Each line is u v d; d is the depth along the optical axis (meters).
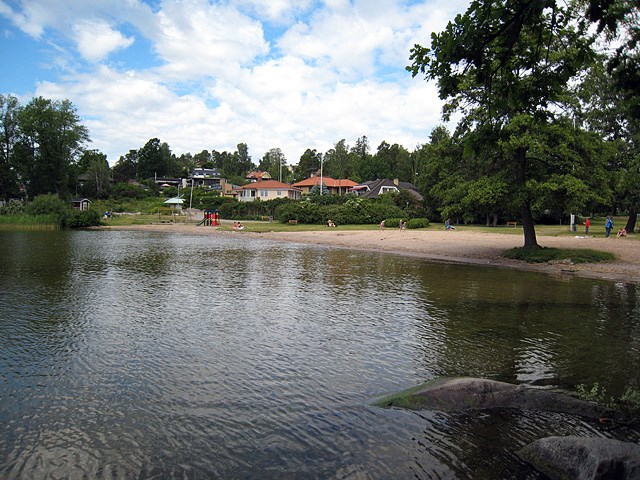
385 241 37.25
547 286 18.19
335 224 58.75
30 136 74.50
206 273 21.38
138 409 7.19
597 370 8.83
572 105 23.62
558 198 24.39
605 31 6.76
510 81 7.10
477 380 7.49
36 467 5.62
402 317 13.07
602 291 17.11
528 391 7.30
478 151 7.84
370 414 6.99
